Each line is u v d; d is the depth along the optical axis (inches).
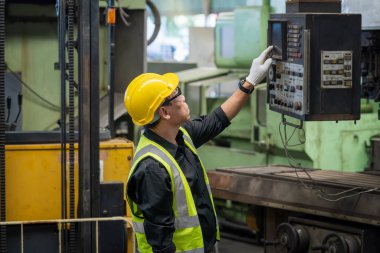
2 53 209.6
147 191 149.9
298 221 239.5
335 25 190.4
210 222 160.6
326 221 232.2
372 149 271.6
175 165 153.3
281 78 198.2
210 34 430.6
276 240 244.2
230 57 378.0
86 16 209.8
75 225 216.1
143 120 157.3
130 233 230.8
